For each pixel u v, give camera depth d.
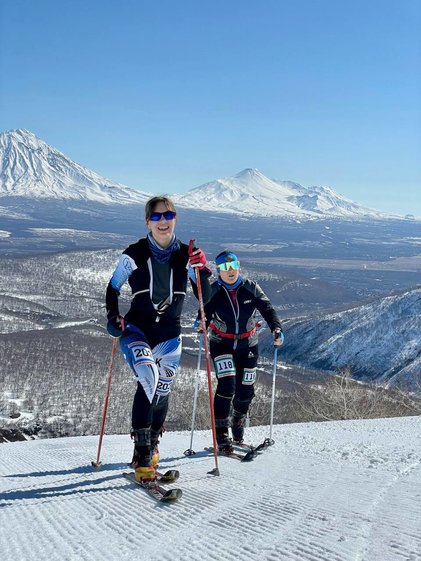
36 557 2.61
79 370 90.12
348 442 6.23
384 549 2.44
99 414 71.12
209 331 5.93
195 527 2.99
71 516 3.35
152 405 4.14
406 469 4.30
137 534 2.93
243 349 5.92
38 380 84.06
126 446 6.84
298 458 5.20
